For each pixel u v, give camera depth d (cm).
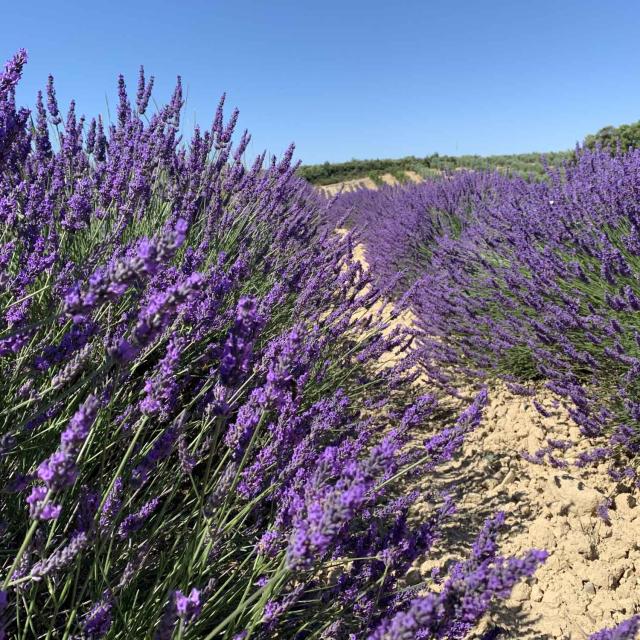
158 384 120
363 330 345
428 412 260
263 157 425
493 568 102
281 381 125
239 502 195
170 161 361
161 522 176
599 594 203
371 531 177
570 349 309
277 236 413
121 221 251
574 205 430
